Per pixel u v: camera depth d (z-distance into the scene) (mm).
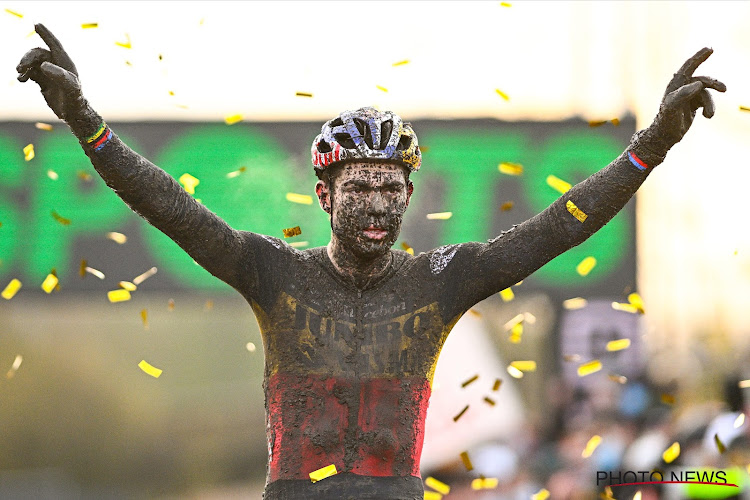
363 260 15703
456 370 38469
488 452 33219
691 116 15703
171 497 59062
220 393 60969
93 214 36188
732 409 26844
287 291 15703
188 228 15164
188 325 63094
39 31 14688
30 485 59938
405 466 15289
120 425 62031
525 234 15906
